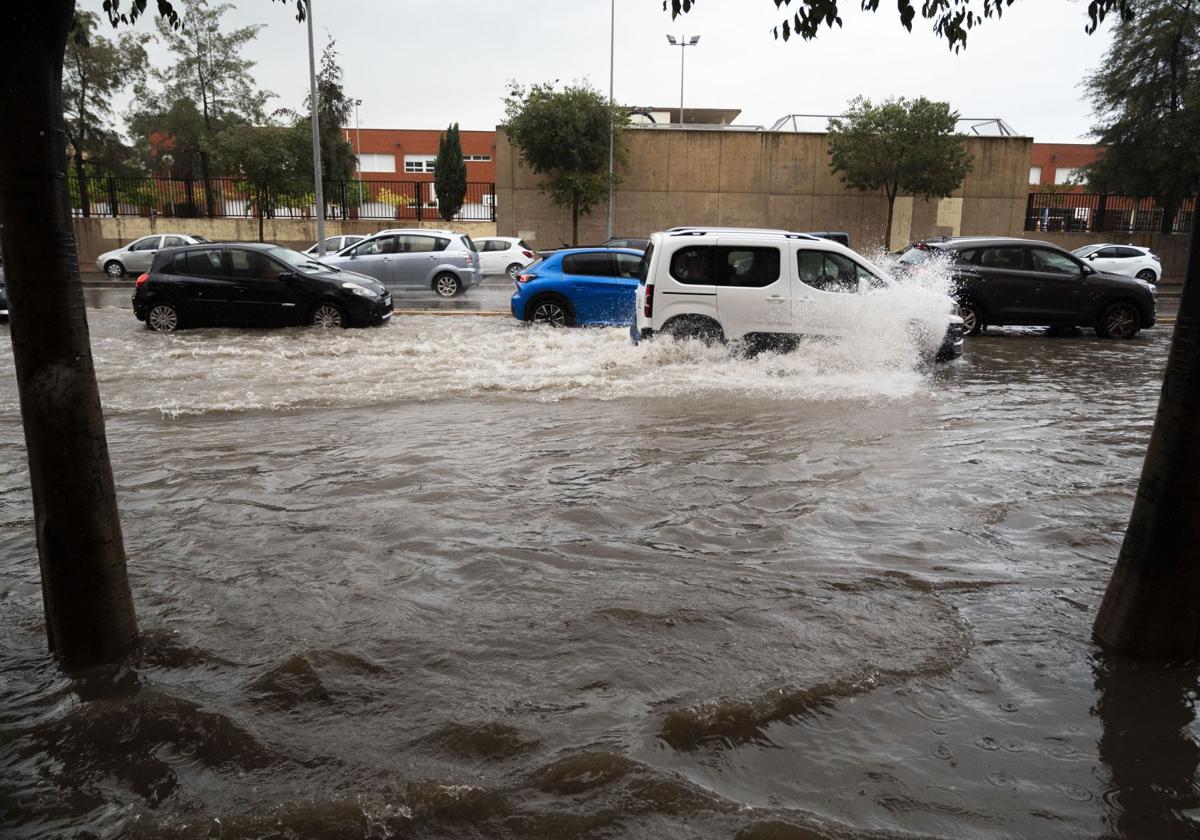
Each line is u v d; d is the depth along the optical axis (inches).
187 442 280.1
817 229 1416.1
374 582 169.0
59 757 113.9
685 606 157.6
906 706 125.8
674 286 425.1
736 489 229.5
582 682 131.6
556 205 1396.4
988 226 1419.8
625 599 160.6
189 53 1667.1
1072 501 221.3
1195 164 1256.8
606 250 578.6
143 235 1326.3
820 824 100.1
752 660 138.2
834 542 191.5
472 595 163.0
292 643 144.3
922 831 99.4
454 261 829.8
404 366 426.0
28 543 193.2
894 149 1269.7
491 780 108.4
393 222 1390.3
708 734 118.3
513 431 295.3
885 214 1414.9
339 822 100.7
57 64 116.9
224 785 108.0
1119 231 1424.7
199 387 374.3
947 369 441.4
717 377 394.6
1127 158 1387.8
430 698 127.5
